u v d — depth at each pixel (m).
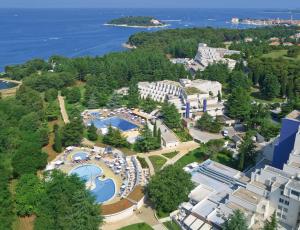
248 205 121.81
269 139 190.12
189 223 123.62
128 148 191.38
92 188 151.38
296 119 148.75
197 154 184.75
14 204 128.75
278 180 125.25
